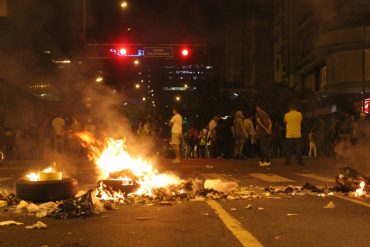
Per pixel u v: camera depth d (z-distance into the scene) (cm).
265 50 7262
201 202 848
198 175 1402
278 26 6656
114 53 3284
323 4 4422
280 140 2730
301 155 1789
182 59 3288
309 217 707
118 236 593
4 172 1535
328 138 2711
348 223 664
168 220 689
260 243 553
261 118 1759
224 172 1512
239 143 2248
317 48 4322
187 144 3406
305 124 3722
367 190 972
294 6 5791
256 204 826
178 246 544
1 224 659
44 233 611
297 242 558
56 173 839
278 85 4362
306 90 4266
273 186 1101
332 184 1146
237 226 646
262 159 1766
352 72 4025
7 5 3303
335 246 539
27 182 815
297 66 5625
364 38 3994
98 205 759
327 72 4312
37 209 750
